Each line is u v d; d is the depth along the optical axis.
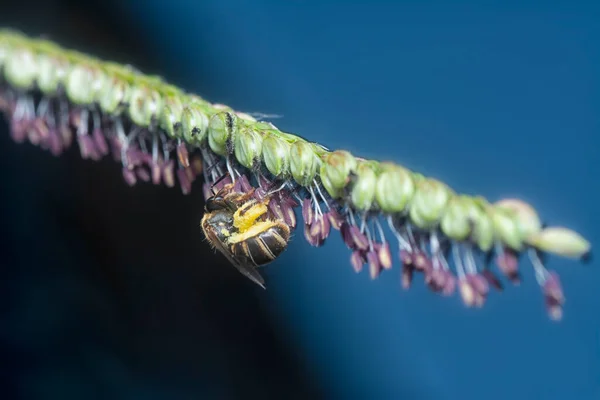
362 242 0.13
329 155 0.13
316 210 0.13
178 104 0.14
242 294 0.26
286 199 0.13
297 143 0.13
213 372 0.26
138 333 0.26
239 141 0.13
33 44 0.13
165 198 0.27
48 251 0.26
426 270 0.13
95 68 0.14
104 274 0.26
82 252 0.26
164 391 0.25
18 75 0.13
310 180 0.13
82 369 0.25
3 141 0.25
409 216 0.13
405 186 0.13
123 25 0.23
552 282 0.12
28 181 0.26
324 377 0.25
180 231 0.27
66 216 0.26
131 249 0.26
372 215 0.13
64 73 0.13
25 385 0.24
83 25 0.22
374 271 0.13
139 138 0.14
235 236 0.15
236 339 0.26
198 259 0.27
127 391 0.25
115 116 0.14
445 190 0.13
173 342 0.26
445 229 0.13
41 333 0.25
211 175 0.14
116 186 0.26
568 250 0.12
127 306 0.26
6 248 0.25
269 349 0.26
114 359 0.25
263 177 0.13
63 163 0.26
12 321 0.25
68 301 0.25
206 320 0.26
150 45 0.23
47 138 0.14
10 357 0.24
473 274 0.13
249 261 0.15
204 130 0.14
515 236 0.12
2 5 0.21
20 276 0.25
